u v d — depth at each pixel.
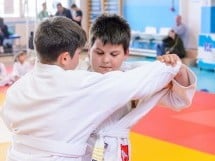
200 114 5.31
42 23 1.53
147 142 4.14
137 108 1.63
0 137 4.16
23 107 1.53
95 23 1.69
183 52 11.02
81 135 1.48
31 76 1.58
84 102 1.46
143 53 12.58
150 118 5.05
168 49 10.97
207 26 10.31
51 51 1.49
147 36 12.71
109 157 1.56
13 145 1.60
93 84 1.47
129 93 1.47
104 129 1.58
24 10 12.50
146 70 1.52
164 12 12.16
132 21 13.38
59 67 1.51
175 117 5.11
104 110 1.48
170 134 4.43
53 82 1.48
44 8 10.94
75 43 1.51
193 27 11.27
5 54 12.41
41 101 1.48
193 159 3.67
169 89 1.65
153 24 12.62
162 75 1.53
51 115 1.46
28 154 1.51
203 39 10.20
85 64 1.77
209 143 4.12
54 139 1.47
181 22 11.38
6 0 13.41
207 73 9.62
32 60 7.75
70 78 1.47
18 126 1.55
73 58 1.53
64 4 14.07
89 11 14.59
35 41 1.53
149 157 3.70
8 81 7.52
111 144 1.57
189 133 4.49
